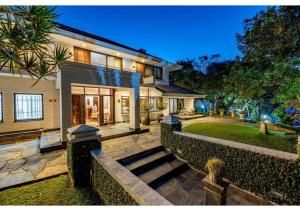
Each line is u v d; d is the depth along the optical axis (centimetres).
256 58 833
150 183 494
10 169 518
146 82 1544
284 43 667
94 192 410
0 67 254
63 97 737
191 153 622
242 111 1723
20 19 237
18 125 960
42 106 1048
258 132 955
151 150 693
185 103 2134
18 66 274
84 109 1151
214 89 2117
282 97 897
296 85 772
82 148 436
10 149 712
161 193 460
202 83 2228
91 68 851
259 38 736
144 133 1042
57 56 297
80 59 1171
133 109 1046
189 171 603
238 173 480
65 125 735
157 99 1728
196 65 2617
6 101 923
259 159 435
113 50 1263
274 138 799
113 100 1321
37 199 377
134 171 543
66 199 379
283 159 391
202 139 582
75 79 783
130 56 1434
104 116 1273
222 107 2158
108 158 388
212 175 292
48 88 1069
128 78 1026
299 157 365
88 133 450
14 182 434
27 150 700
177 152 679
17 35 236
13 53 253
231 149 498
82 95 1138
